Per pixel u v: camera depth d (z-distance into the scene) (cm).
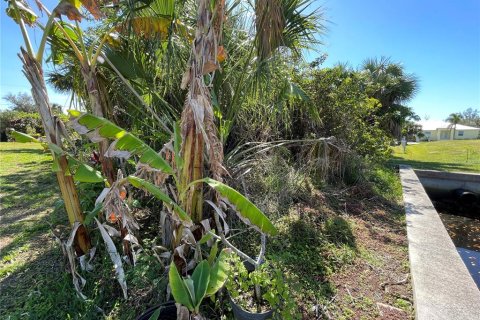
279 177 419
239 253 219
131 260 256
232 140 476
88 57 255
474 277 375
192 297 161
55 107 332
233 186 347
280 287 186
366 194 542
